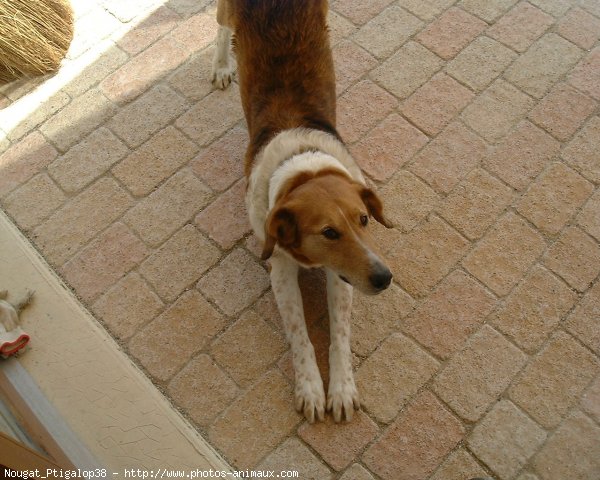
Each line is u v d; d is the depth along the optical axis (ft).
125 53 7.09
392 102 6.61
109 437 5.31
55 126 6.74
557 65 6.68
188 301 5.85
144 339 5.72
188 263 6.00
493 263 5.84
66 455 5.20
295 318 5.46
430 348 5.55
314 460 5.23
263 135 5.48
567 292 5.71
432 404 5.37
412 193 6.16
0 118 6.84
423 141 6.40
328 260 4.87
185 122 6.66
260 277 5.90
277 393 5.46
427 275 5.82
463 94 6.60
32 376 5.55
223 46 6.65
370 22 7.05
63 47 7.14
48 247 6.15
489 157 6.29
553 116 6.43
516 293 5.72
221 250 6.04
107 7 7.38
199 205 6.25
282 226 4.88
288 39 5.65
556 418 5.28
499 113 6.48
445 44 6.87
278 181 5.09
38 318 5.78
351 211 4.79
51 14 7.04
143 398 5.43
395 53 6.86
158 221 6.20
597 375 5.41
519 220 6.00
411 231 6.00
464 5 7.07
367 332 5.63
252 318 5.74
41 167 6.53
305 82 5.61
